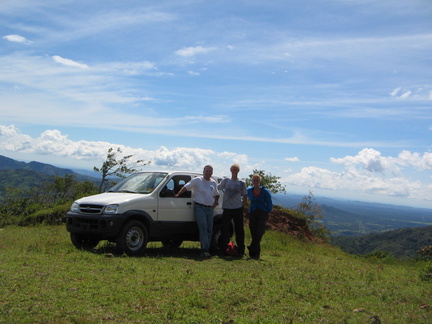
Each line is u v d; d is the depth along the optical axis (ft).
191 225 37.50
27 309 17.04
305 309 19.71
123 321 16.44
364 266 41.63
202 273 27.30
